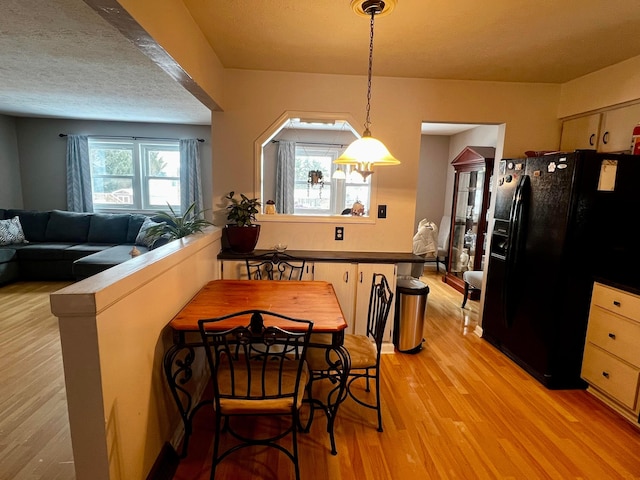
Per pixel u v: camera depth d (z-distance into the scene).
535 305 2.47
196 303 1.88
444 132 5.65
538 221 2.45
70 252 4.45
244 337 1.44
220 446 1.76
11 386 2.18
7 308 3.46
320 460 1.67
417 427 1.93
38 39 2.27
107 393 1.13
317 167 6.10
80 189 5.36
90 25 2.07
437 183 6.07
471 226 4.53
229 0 1.72
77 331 1.06
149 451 1.48
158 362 1.58
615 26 1.91
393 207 2.94
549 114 2.93
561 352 2.32
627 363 2.00
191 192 5.54
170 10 1.59
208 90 2.26
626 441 1.85
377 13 1.79
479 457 1.71
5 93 3.69
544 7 1.72
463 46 2.21
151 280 1.48
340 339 1.67
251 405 1.44
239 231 2.66
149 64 2.75
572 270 2.24
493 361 2.73
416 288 2.76
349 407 2.11
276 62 2.57
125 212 5.62
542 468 1.65
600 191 2.17
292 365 1.77
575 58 2.36
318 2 1.72
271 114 2.79
